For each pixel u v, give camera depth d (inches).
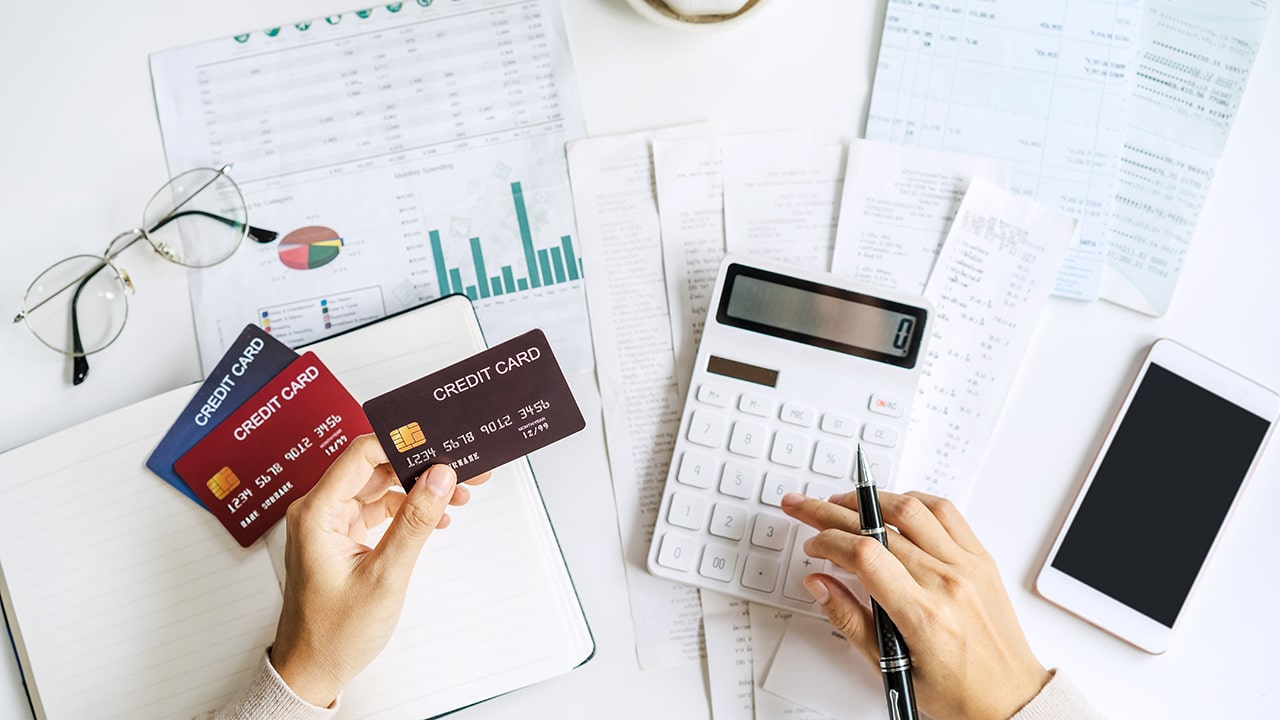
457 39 28.1
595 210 28.1
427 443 20.9
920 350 26.3
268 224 28.0
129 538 25.7
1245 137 28.1
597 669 27.4
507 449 21.3
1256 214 28.3
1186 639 27.7
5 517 25.6
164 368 27.8
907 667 24.1
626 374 28.0
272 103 28.1
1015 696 24.3
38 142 28.1
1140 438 27.6
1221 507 27.4
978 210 27.6
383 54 28.1
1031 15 27.8
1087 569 27.4
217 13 28.1
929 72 28.0
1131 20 27.7
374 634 22.0
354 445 21.7
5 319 27.8
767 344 26.6
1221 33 27.7
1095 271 28.0
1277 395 27.2
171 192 27.9
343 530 22.4
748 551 26.6
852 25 28.2
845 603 24.8
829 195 28.1
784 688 26.9
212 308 27.9
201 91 28.0
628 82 28.2
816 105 28.3
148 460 25.6
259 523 25.7
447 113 28.1
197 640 25.6
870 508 24.0
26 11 28.0
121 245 28.0
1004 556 27.9
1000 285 27.7
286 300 27.9
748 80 28.3
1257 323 28.1
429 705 25.5
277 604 25.7
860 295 26.4
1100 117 27.9
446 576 25.6
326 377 25.4
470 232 28.0
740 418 26.7
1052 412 28.1
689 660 27.4
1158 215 28.0
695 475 26.8
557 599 25.9
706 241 28.1
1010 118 28.0
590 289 28.0
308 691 22.4
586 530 27.7
